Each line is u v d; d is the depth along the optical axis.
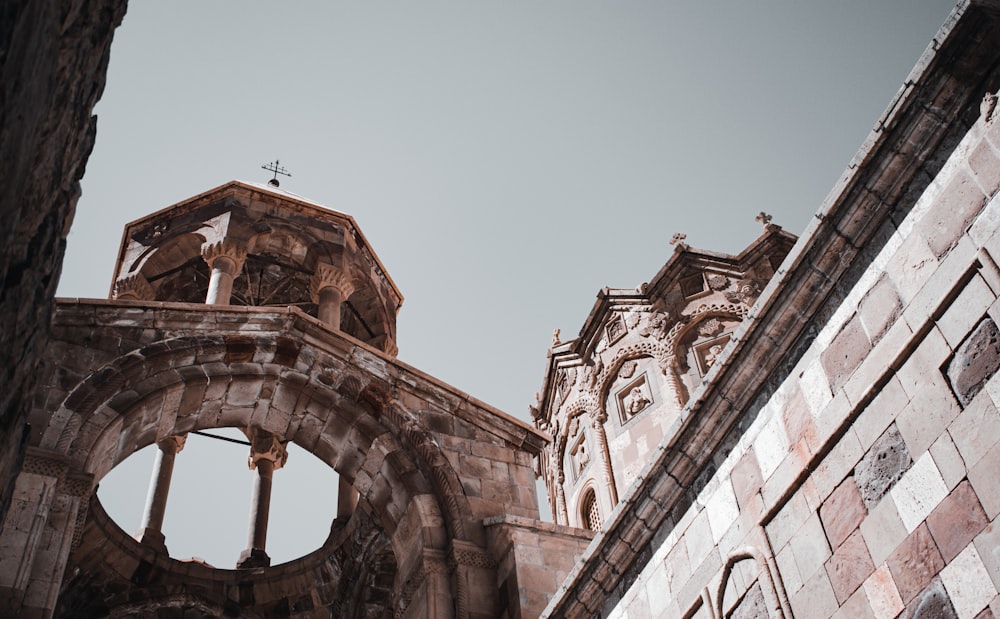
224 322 19.39
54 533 15.23
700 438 11.62
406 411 19.69
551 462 29.31
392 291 27.56
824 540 9.60
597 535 13.12
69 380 17.53
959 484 8.30
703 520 11.51
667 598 11.84
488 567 17.62
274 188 27.75
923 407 8.84
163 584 21.89
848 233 9.98
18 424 5.29
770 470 10.55
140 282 25.05
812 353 10.34
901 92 9.50
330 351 19.77
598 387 28.12
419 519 18.31
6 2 4.13
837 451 9.72
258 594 22.52
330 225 26.22
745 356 11.00
